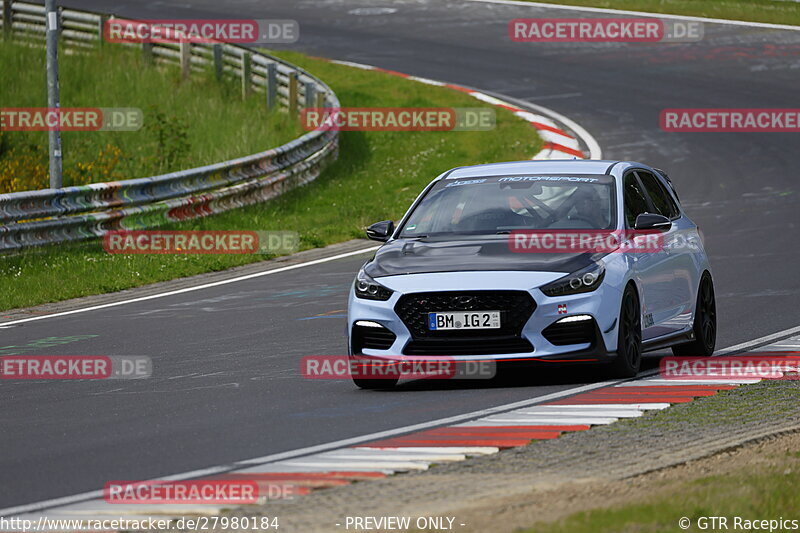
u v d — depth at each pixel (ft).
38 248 221.25
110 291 203.41
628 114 361.10
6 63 395.14
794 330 145.48
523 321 112.06
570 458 82.33
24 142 339.36
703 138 329.52
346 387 119.24
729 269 195.11
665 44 460.14
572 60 440.45
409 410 105.19
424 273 115.14
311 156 313.94
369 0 565.94
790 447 84.28
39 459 91.61
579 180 127.54
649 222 121.19
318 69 433.89
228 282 205.87
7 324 175.83
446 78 417.28
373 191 294.05
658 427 92.53
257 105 374.63
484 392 112.78
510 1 545.85
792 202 257.14
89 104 372.99
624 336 115.75
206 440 95.96
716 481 72.49
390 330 114.42
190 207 254.47
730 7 513.45
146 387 123.54
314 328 159.02
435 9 540.11
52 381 130.11
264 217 263.49
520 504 68.44
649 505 66.33
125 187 238.68
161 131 326.03
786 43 454.81
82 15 427.74
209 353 143.64
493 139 335.67
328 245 240.94
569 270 113.70
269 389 119.24
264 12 540.11
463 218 125.18
